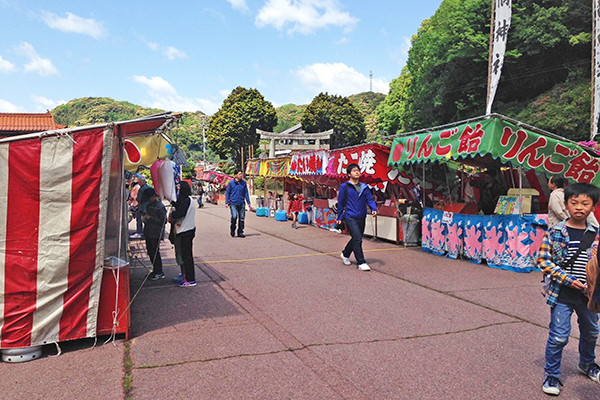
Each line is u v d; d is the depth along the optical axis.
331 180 12.70
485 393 3.21
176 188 6.42
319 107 53.44
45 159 3.79
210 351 3.97
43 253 3.83
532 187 9.73
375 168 9.62
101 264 4.06
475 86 25.19
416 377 3.47
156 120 4.26
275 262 8.28
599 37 11.77
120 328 4.21
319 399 3.11
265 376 3.47
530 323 4.73
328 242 10.80
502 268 7.34
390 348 4.06
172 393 3.18
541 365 3.69
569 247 3.13
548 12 20.91
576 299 3.14
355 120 54.31
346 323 4.76
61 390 3.23
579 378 3.47
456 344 4.16
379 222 10.73
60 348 4.02
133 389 3.24
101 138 3.95
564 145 6.90
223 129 51.34
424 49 28.27
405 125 32.94
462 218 8.15
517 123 6.57
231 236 12.07
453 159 7.50
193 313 5.14
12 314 3.75
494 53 12.98
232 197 11.98
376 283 6.54
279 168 16.27
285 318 4.94
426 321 4.81
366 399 3.12
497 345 4.13
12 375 3.50
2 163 3.69
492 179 8.41
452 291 6.04
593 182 7.28
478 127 6.71
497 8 12.77
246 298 5.79
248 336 4.36
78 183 3.90
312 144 35.91
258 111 50.88
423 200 9.54
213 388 3.26
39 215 3.81
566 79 21.45
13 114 26.61
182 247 6.43
